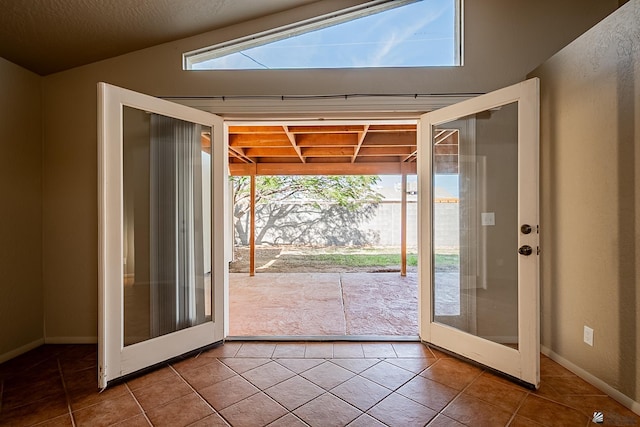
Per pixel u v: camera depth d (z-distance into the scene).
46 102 2.79
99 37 2.46
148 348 2.30
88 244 2.81
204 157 2.73
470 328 2.55
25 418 1.79
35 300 2.74
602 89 2.02
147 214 2.45
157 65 2.72
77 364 2.43
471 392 2.03
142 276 2.42
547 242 2.51
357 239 8.96
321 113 2.72
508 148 2.42
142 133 2.41
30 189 2.70
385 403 1.91
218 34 2.72
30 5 2.04
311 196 8.97
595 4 2.60
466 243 2.59
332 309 3.85
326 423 1.74
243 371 2.30
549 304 2.49
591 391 2.03
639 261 1.81
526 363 2.08
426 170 2.69
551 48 2.62
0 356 2.47
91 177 2.79
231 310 3.82
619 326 1.92
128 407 1.89
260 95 2.72
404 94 2.68
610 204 1.97
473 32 2.66
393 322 3.38
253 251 5.98
